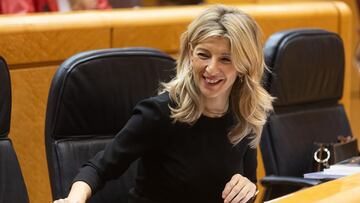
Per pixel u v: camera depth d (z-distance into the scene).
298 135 7.18
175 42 8.19
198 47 4.78
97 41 7.44
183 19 8.21
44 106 7.09
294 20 9.34
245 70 4.87
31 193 7.09
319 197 3.93
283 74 6.91
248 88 5.00
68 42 7.19
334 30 9.77
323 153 6.67
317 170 6.64
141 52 5.78
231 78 4.83
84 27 7.30
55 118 5.42
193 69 4.84
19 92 6.86
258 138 5.25
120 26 7.63
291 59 6.94
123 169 4.97
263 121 5.18
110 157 4.91
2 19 6.77
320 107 7.55
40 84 7.03
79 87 5.46
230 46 4.71
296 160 7.12
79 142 5.54
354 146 6.95
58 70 5.48
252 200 5.00
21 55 6.80
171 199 5.02
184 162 4.95
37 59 6.95
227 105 5.07
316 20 9.59
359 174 4.74
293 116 7.21
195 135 4.97
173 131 4.92
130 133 4.92
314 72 7.21
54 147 5.44
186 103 4.86
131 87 5.71
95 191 4.87
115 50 5.70
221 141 5.04
